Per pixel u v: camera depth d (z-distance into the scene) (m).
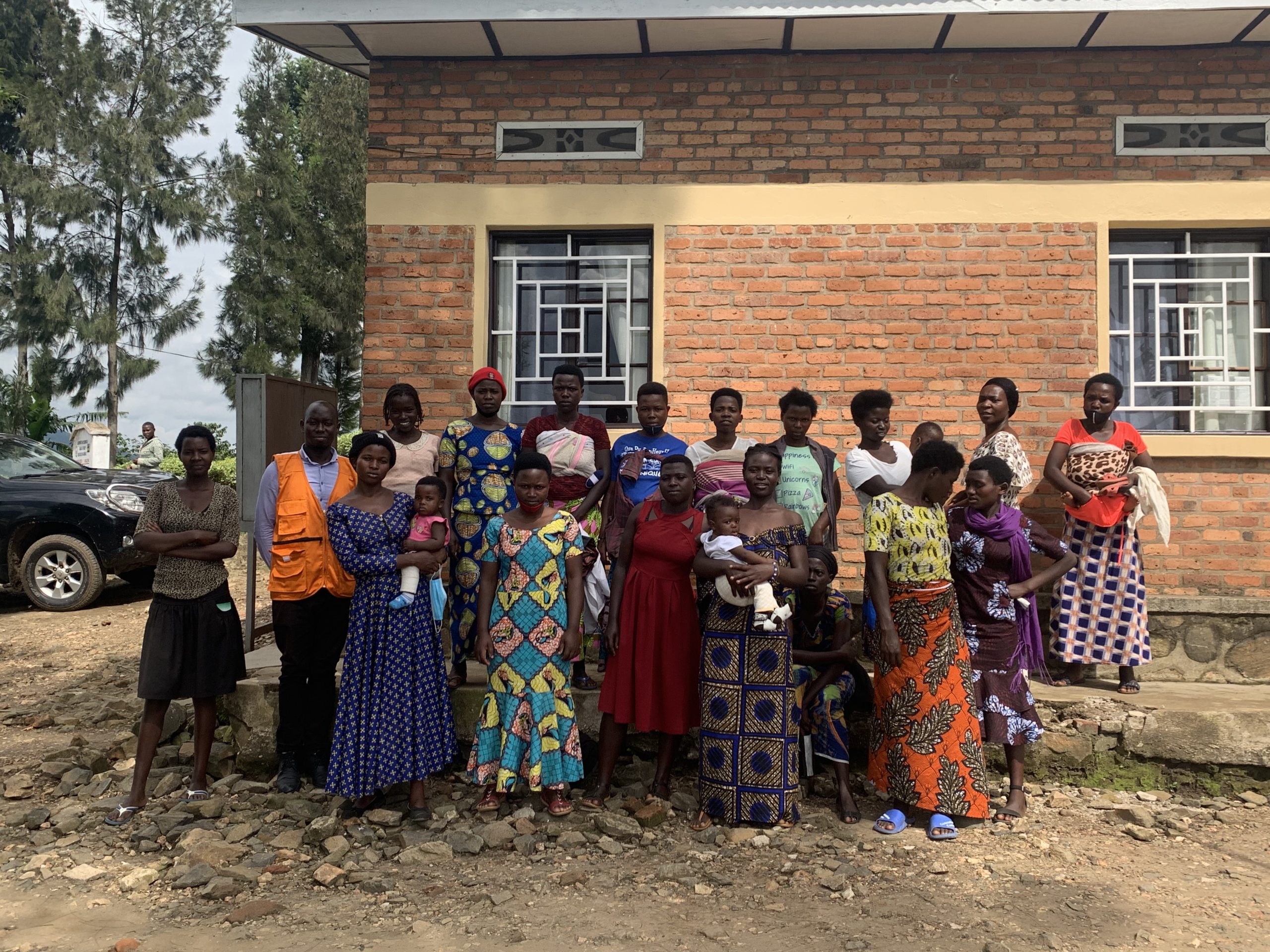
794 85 6.28
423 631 4.49
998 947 3.31
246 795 4.82
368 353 6.38
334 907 3.68
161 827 4.39
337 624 4.89
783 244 6.26
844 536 6.13
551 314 6.55
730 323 6.27
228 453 23.80
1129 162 6.18
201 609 4.67
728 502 4.39
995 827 4.50
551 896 3.76
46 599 9.75
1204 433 6.11
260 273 25.66
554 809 4.49
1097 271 6.16
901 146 6.24
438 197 6.39
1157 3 5.53
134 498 9.96
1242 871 4.04
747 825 4.45
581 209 6.34
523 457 4.54
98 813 4.58
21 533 9.84
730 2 5.64
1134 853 4.23
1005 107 6.22
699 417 6.27
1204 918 3.60
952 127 6.23
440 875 3.96
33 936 3.45
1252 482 6.07
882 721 4.51
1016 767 4.71
